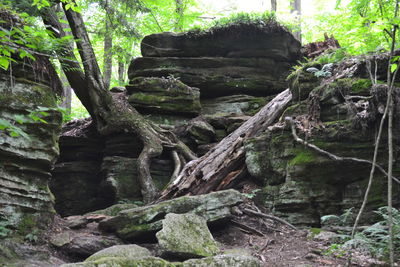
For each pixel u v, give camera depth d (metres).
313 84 8.74
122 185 9.91
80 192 10.84
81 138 11.19
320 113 8.11
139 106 11.03
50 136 6.77
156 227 6.56
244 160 8.95
